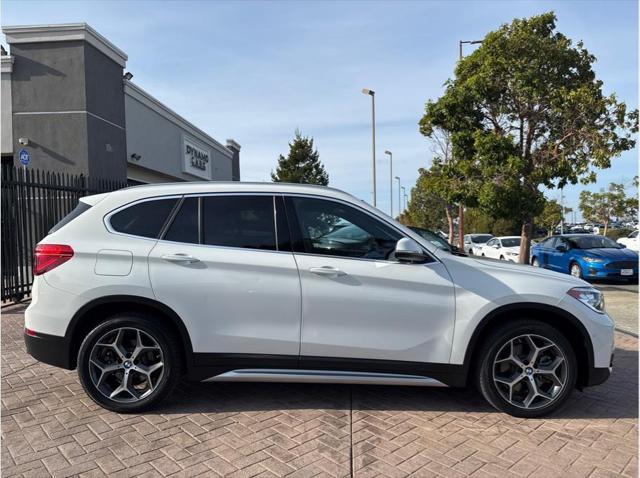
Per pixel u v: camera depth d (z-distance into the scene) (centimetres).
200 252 396
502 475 313
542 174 1243
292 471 316
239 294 392
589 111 1186
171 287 389
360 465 324
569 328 411
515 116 1302
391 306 393
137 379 412
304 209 412
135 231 405
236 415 400
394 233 410
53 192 909
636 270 1277
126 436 362
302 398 438
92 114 1455
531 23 1284
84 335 404
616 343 659
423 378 399
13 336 647
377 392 455
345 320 393
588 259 1318
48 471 315
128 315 393
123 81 1678
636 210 3703
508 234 3969
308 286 392
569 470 320
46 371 508
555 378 397
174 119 2233
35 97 1418
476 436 367
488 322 404
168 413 402
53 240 402
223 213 410
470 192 1303
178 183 425
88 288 388
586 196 3919
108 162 1559
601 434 373
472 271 403
